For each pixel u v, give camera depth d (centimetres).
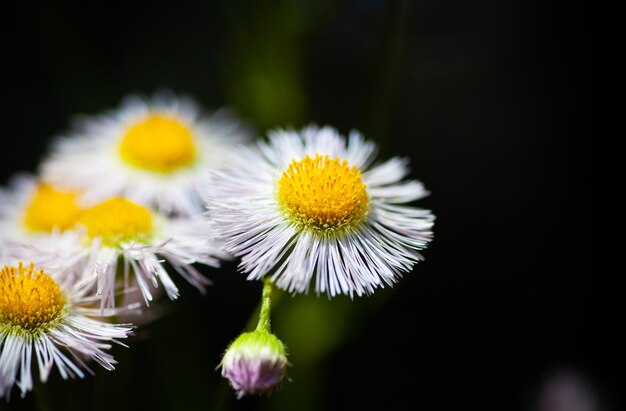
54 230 16
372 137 18
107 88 20
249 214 15
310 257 15
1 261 15
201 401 18
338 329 18
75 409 16
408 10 18
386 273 15
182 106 20
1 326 14
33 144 22
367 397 21
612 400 21
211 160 18
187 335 18
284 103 19
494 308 22
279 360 14
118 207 15
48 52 21
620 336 22
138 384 19
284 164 16
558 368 21
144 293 15
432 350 21
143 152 17
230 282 21
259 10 18
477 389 21
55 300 15
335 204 15
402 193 16
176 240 15
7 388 15
